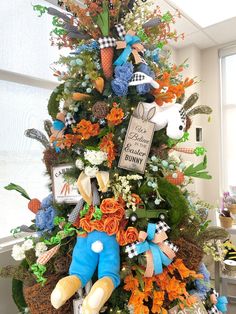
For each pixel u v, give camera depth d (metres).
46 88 1.42
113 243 0.69
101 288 0.60
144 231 0.70
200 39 2.45
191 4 1.83
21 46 1.29
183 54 2.60
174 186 0.74
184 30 2.23
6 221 1.24
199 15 1.99
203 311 0.78
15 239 1.24
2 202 1.23
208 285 0.86
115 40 0.76
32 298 0.72
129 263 0.69
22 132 1.30
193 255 0.75
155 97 0.78
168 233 0.75
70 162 0.78
